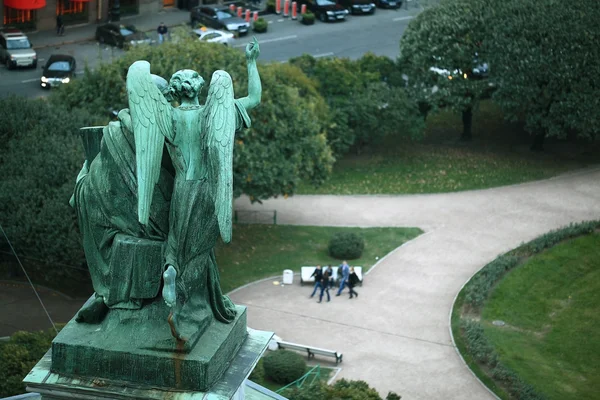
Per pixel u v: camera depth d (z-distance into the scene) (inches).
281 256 3415.4
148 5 5472.4
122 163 1047.6
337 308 3110.2
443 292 3225.9
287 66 4005.9
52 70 4493.1
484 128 4571.9
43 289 2997.0
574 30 3919.8
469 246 3538.4
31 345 2214.6
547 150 4350.4
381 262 3410.4
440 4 4286.4
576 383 2763.3
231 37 5039.4
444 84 4224.9
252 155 3267.7
